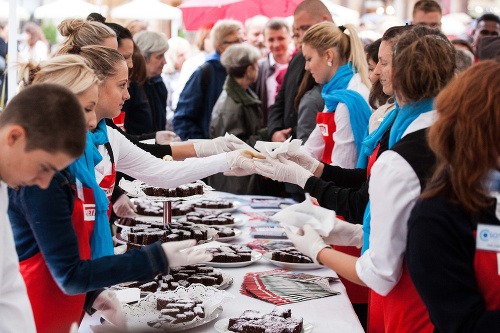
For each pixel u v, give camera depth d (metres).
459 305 1.78
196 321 2.53
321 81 4.52
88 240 2.47
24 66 2.40
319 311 2.78
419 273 1.82
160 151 3.66
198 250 2.34
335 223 2.78
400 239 2.07
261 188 6.04
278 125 5.77
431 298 1.81
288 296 2.93
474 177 1.74
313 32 4.44
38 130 1.76
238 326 2.48
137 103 5.39
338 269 2.31
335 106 4.25
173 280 3.02
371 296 2.69
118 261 2.23
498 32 7.56
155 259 2.26
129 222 3.87
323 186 3.08
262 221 4.46
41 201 2.14
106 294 2.55
